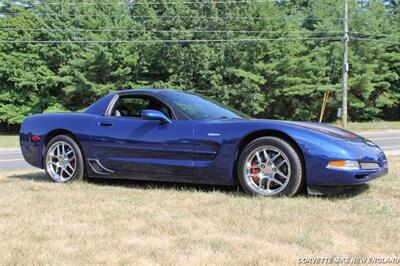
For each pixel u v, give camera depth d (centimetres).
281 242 328
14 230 357
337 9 3797
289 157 472
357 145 484
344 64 2764
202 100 586
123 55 3303
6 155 1348
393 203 454
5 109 3450
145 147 540
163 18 3262
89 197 485
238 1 3328
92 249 312
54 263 287
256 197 478
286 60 3350
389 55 3872
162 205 443
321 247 315
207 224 373
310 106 3781
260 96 3294
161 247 315
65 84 3403
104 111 589
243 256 296
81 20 3366
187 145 517
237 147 496
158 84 3247
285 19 3447
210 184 532
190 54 3241
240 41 3284
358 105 3697
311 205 438
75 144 592
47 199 475
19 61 3369
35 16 3369
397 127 2952
